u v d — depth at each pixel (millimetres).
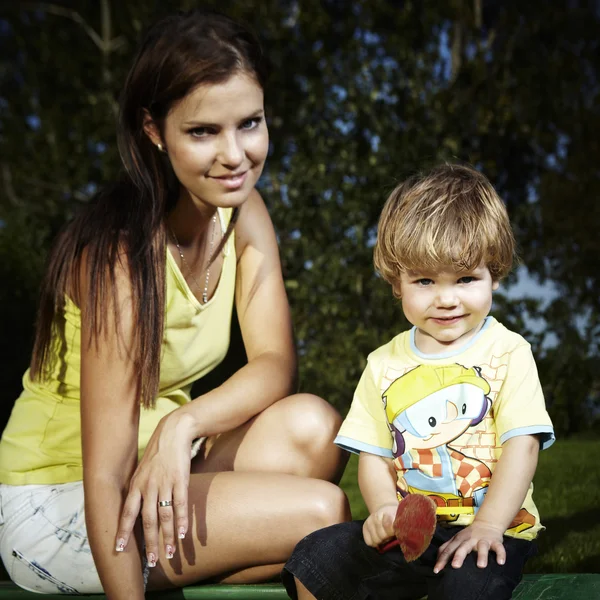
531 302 5473
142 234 1931
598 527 2855
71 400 2074
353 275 5539
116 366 1899
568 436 5109
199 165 1848
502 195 6078
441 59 6125
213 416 1987
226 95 1797
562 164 5957
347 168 5676
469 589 1601
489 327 1908
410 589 1810
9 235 4812
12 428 2117
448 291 1835
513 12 6199
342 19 6340
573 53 5961
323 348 5492
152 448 1903
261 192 5926
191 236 2092
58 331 2049
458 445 1814
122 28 7102
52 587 2012
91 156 6988
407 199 1904
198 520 1922
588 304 5602
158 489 1857
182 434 1907
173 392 2246
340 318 5586
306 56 6160
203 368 2254
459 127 5812
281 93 6035
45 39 7383
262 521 1916
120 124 1933
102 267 1906
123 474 1904
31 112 7410
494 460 1802
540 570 2447
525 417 1773
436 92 5887
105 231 1936
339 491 1962
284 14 6289
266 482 1949
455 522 1774
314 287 5586
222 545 1922
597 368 5273
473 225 1822
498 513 1693
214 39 1800
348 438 1936
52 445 2064
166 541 1843
